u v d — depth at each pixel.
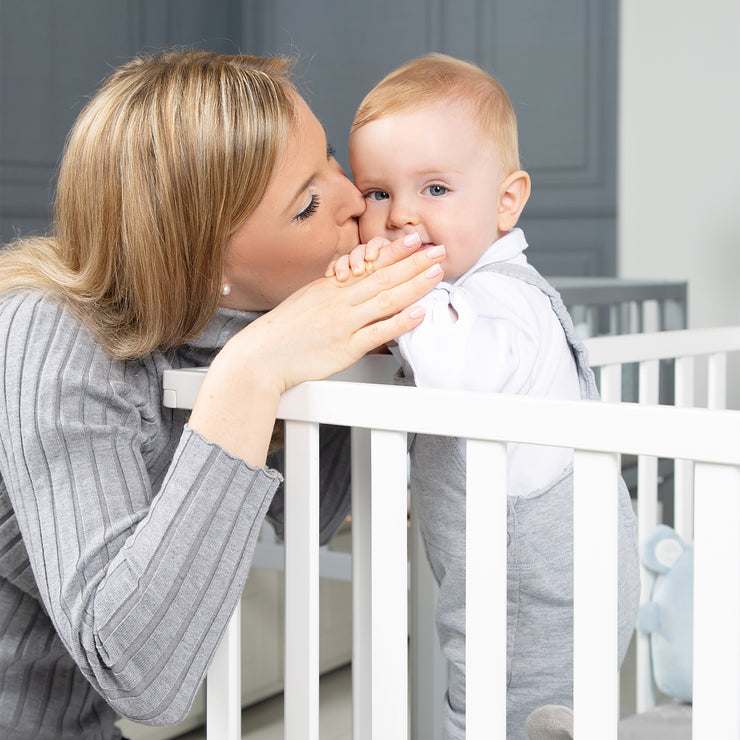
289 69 0.93
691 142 2.99
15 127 2.79
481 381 0.80
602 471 0.61
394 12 3.32
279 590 1.97
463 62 0.99
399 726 0.72
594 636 0.62
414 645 1.36
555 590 0.89
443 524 0.90
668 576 1.25
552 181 3.17
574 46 3.10
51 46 2.89
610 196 3.10
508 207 0.97
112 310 0.85
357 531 0.89
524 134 3.19
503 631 0.67
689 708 1.16
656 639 1.24
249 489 0.75
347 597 2.14
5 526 0.86
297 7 3.45
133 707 0.75
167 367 0.89
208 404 0.75
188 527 0.73
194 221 0.80
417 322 0.80
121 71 0.87
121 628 0.72
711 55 2.94
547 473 0.87
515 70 3.18
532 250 3.21
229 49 3.52
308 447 0.76
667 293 2.72
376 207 0.94
